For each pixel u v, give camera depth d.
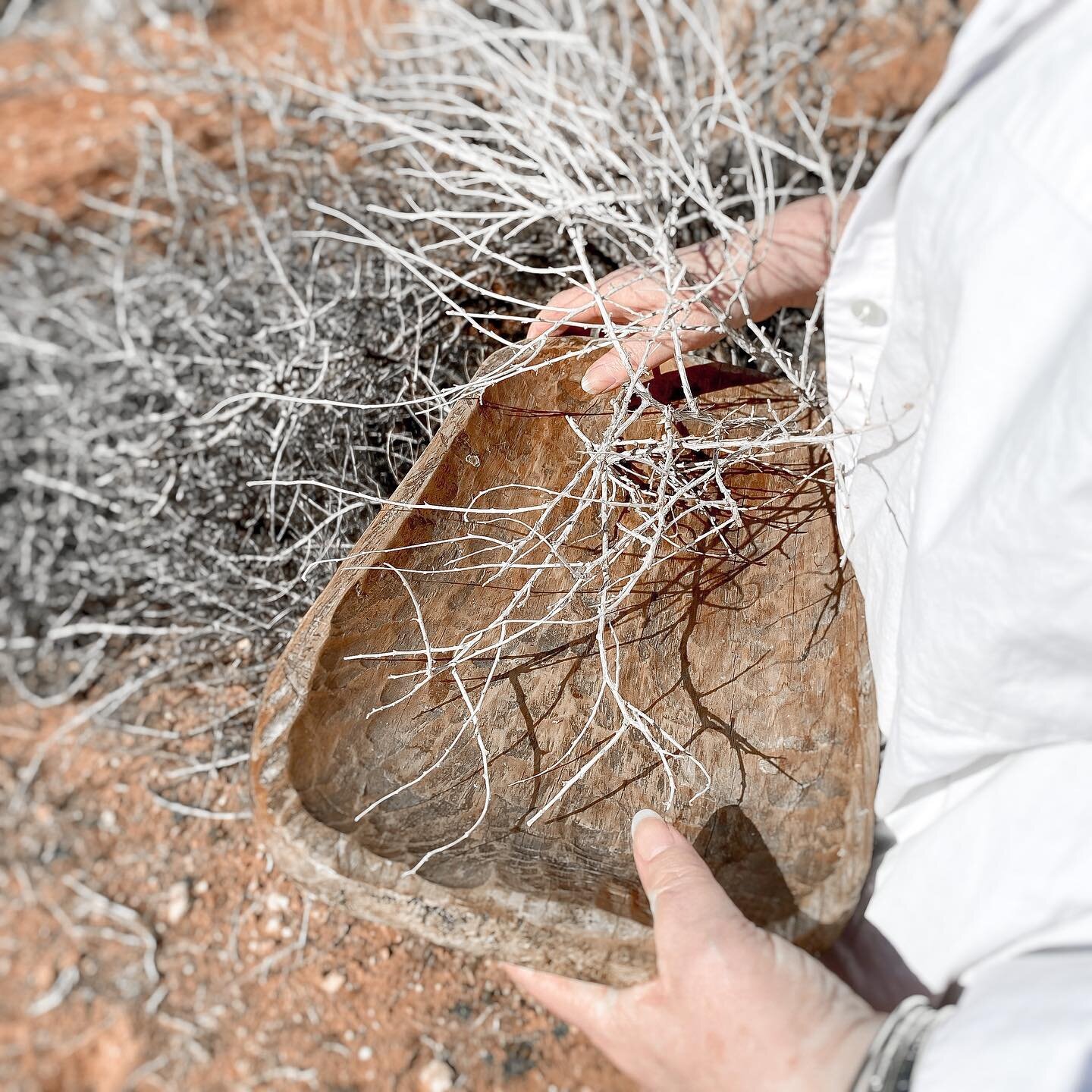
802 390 0.75
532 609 0.69
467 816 0.61
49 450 1.41
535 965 0.53
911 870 0.56
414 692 0.64
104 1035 1.04
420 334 0.93
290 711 0.58
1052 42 0.41
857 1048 0.47
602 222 0.88
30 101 2.01
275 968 1.04
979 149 0.44
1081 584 0.45
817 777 0.61
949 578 0.50
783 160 1.27
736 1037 0.49
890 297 0.59
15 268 1.67
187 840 1.13
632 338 0.76
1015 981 0.45
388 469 0.95
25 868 1.14
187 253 1.46
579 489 0.73
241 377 1.05
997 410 0.46
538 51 1.39
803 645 0.67
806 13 1.52
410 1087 0.96
